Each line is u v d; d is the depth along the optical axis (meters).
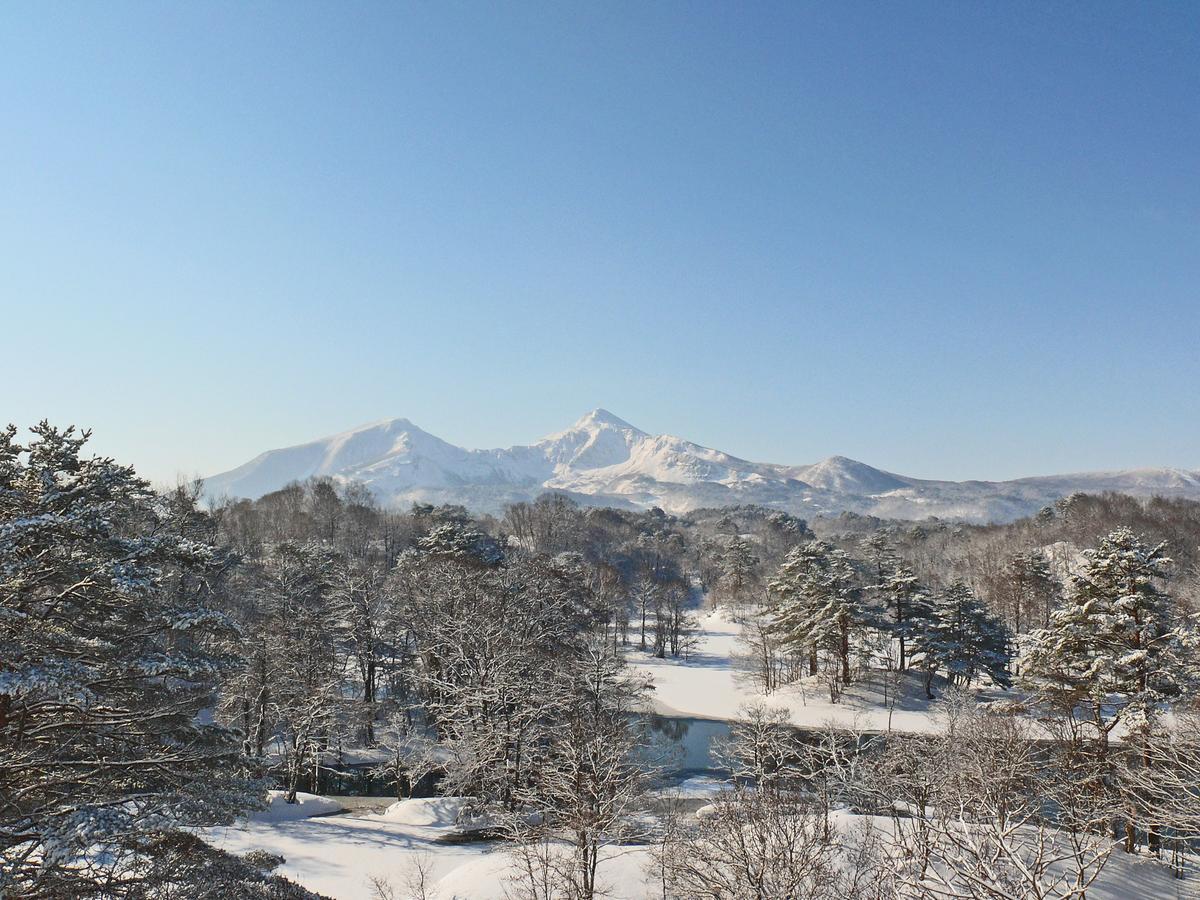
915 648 73.25
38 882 14.23
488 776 40.59
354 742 57.06
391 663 64.88
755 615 93.00
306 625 52.91
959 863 14.19
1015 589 93.06
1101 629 35.41
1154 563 36.25
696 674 90.00
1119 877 26.50
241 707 46.44
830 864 21.61
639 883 27.44
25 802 15.76
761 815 21.75
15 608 15.48
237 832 34.81
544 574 80.62
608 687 52.31
